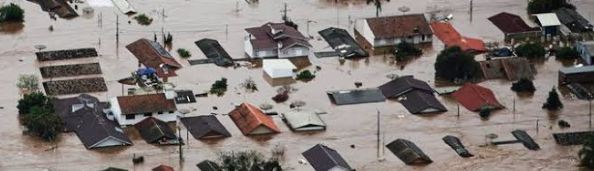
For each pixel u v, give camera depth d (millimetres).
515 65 183000
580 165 153500
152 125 160875
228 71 184125
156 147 157250
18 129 161875
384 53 192875
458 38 196000
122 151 156125
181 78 180875
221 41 197625
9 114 166500
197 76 181750
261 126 161375
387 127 164500
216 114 167750
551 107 170750
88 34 198750
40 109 162750
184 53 190375
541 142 160375
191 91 174750
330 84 179750
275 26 193125
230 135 161125
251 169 145500
